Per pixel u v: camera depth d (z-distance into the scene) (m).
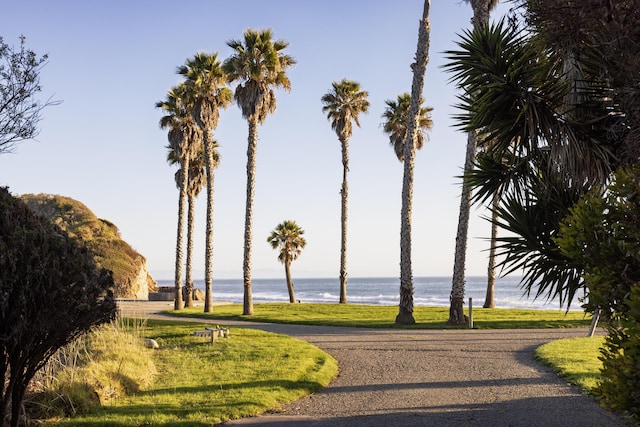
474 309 33.31
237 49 30.12
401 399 8.58
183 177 37.97
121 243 67.06
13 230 5.75
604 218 4.91
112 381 9.11
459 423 7.11
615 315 4.86
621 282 4.68
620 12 5.98
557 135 7.02
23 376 6.25
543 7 6.72
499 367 11.41
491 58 7.39
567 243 5.10
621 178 4.82
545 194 6.85
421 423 7.13
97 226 67.25
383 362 12.33
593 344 14.19
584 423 6.96
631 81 6.25
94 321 6.36
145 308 38.84
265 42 30.03
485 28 7.54
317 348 14.15
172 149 40.69
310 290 141.38
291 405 8.32
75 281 5.93
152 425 7.00
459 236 23.05
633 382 4.56
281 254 55.12
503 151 7.59
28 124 8.73
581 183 6.87
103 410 7.86
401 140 41.38
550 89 7.23
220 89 34.47
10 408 7.18
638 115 6.21
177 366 11.70
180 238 37.56
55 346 6.32
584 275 4.89
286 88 30.89
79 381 8.50
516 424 7.01
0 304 5.39
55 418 7.39
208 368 11.31
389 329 20.94
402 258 23.56
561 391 8.92
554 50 7.25
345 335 18.34
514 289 114.06
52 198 68.94
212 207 34.41
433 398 8.62
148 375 10.42
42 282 5.62
